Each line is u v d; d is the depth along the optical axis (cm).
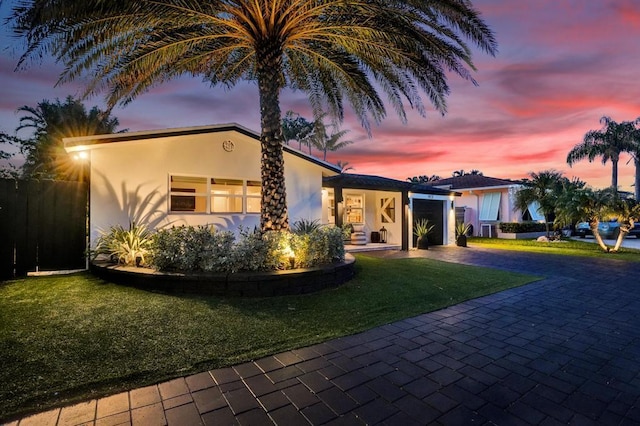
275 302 541
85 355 338
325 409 261
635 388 304
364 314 504
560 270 959
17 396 264
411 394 287
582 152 2492
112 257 709
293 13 634
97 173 794
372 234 1600
